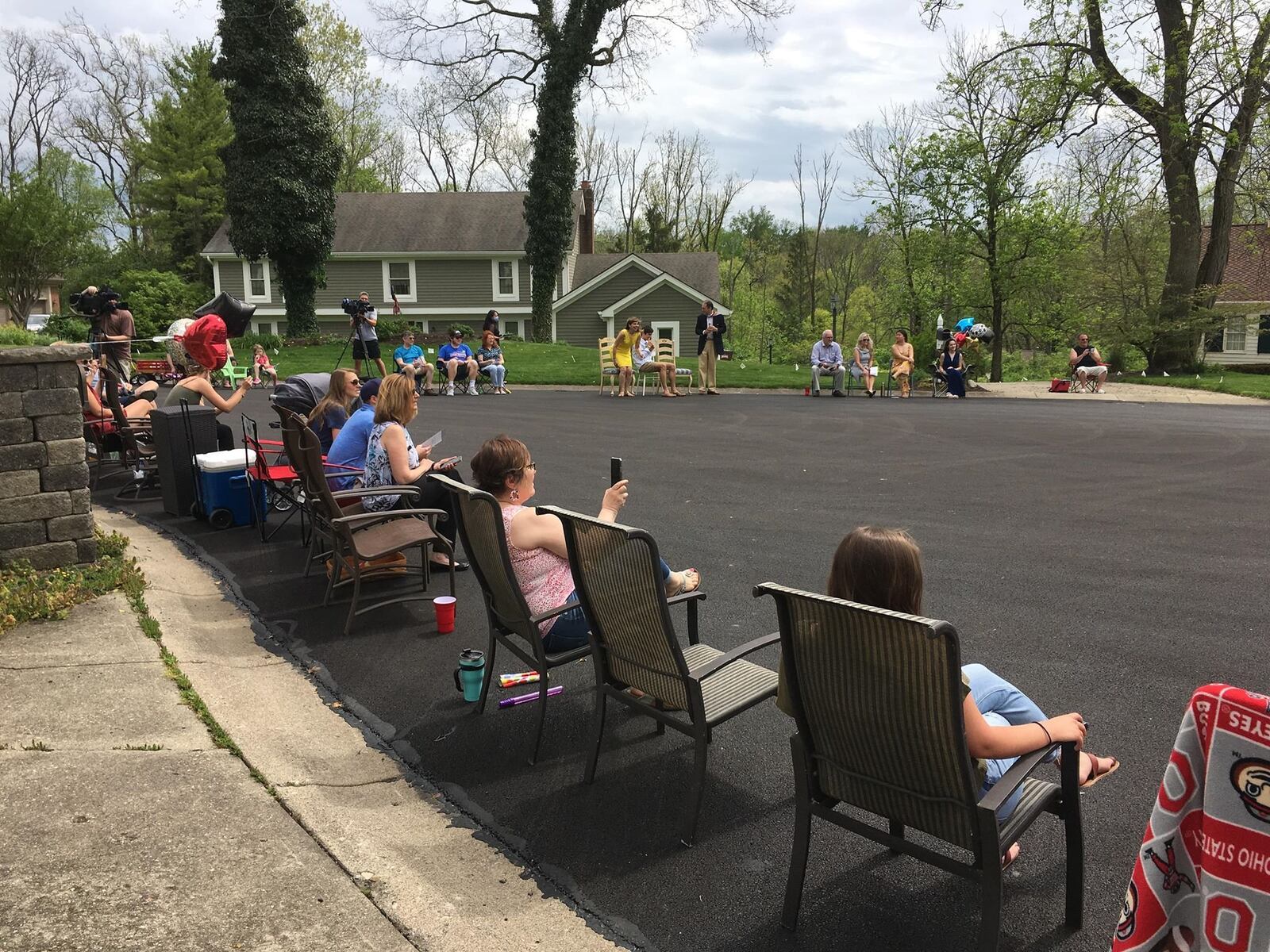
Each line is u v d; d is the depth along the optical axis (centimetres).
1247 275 3444
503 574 332
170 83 4450
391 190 5438
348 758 334
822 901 251
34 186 2958
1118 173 2312
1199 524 683
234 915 222
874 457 1024
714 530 678
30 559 495
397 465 521
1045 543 632
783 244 6981
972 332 1945
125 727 322
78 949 204
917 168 2770
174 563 577
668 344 1814
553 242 2906
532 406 1594
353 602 468
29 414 486
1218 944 154
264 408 1451
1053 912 245
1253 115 2136
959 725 199
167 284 3547
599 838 283
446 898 245
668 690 286
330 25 4338
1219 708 149
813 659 222
